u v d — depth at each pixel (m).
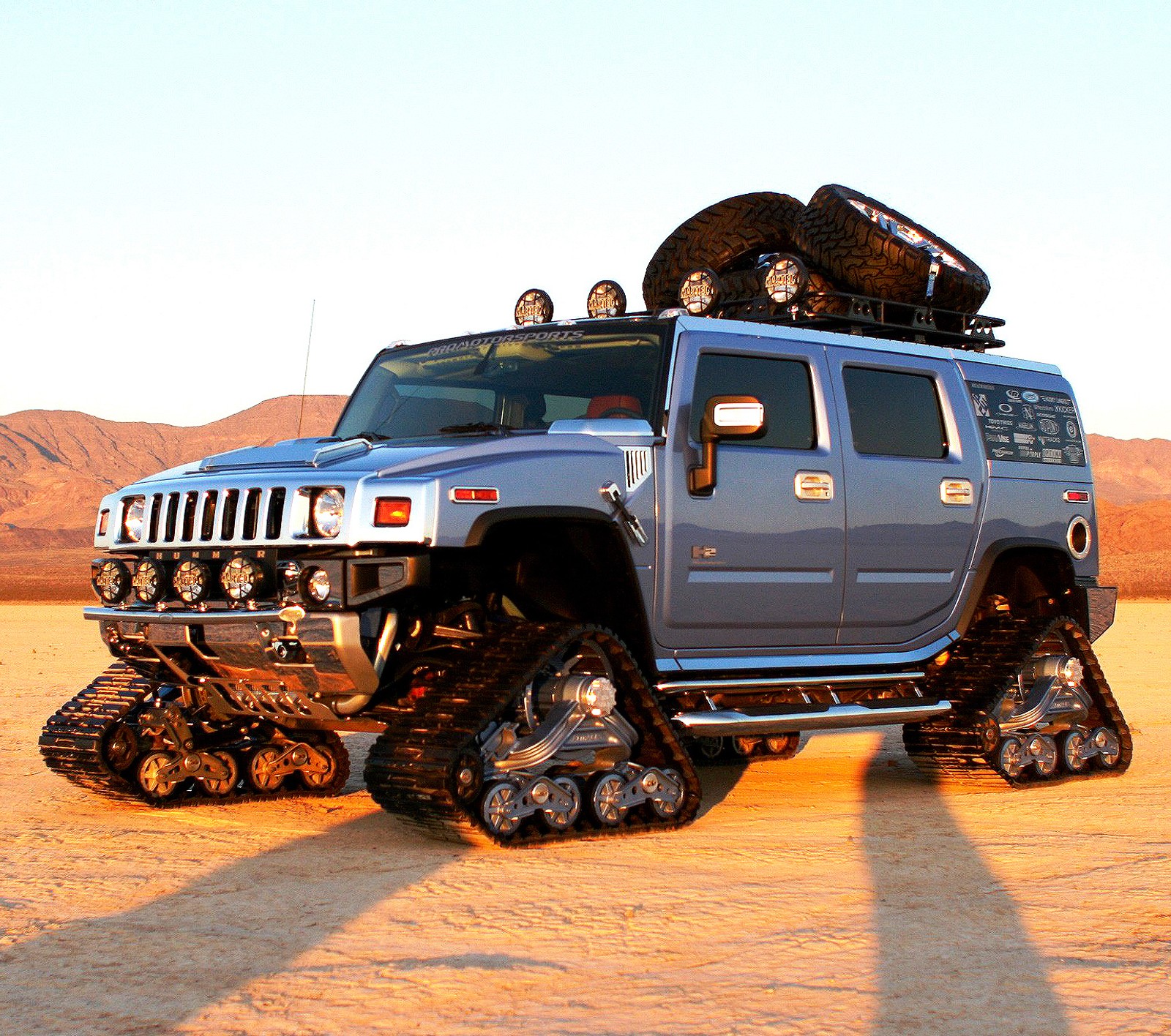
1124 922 5.00
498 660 6.12
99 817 7.00
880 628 7.69
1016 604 8.83
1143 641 23.98
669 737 6.54
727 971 4.34
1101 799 7.68
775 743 9.49
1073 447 8.98
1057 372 9.12
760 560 6.99
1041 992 4.17
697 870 5.71
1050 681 8.19
